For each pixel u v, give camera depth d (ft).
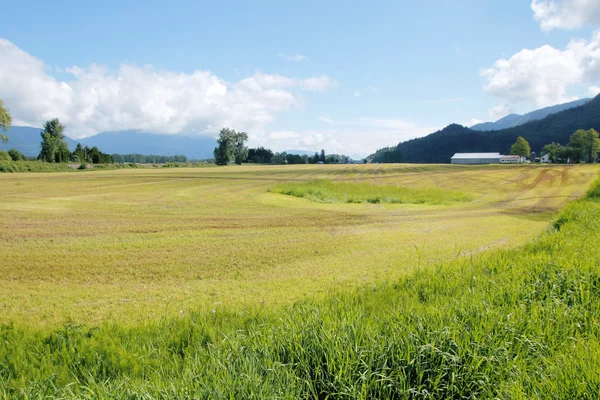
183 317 15.84
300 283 22.08
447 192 103.35
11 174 156.76
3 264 25.61
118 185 106.93
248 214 55.21
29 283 21.76
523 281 16.16
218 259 28.45
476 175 185.06
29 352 11.58
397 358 9.05
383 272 24.48
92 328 14.14
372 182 147.33
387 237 38.65
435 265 22.18
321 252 31.24
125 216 50.47
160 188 99.50
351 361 8.72
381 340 9.65
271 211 59.11
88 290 20.66
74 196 75.92
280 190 92.53
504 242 35.70
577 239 26.73
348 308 13.67
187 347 11.69
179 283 22.25
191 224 45.39
